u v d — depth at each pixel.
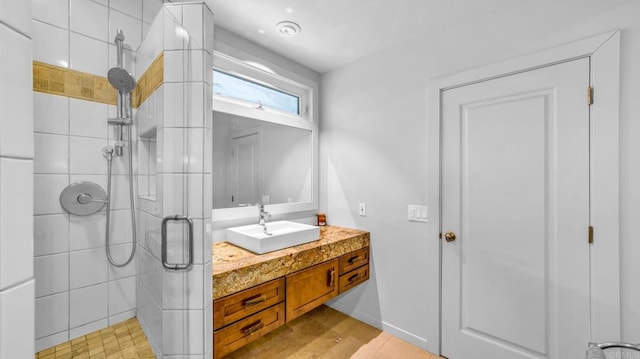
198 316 1.22
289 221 2.38
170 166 1.25
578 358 1.41
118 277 1.57
